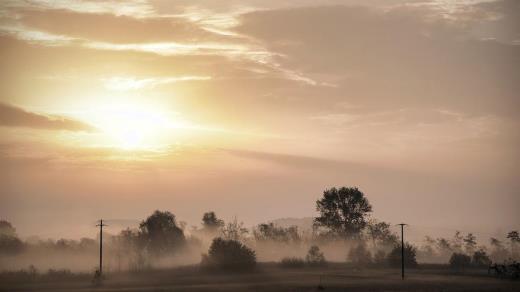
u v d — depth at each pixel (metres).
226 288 92.69
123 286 100.31
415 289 86.69
